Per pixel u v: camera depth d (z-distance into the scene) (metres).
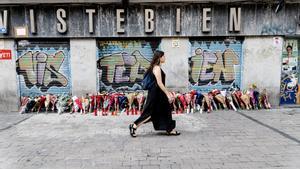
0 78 8.88
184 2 8.54
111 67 9.02
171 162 4.61
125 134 6.24
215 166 4.41
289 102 9.15
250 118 7.57
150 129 6.63
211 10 8.62
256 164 4.47
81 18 8.59
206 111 8.51
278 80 9.02
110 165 4.53
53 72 8.99
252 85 8.99
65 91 9.07
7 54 8.80
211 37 8.90
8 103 8.98
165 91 5.86
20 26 8.60
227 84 9.13
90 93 8.92
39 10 8.53
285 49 9.09
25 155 5.00
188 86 9.02
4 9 8.51
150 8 8.60
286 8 8.69
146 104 5.97
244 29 8.71
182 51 8.85
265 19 8.70
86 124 7.17
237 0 8.55
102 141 5.75
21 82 8.99
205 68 9.05
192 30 8.70
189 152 5.05
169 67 8.89
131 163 4.59
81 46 8.78
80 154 5.02
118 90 9.10
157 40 8.93
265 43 8.88
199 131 6.38
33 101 8.64
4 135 6.26
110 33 8.68
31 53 8.89
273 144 5.41
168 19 8.65
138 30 8.67
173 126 6.02
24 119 7.80
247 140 5.68
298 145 5.34
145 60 9.02
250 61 8.95
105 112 8.34
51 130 6.64
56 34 8.64
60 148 5.35
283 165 4.42
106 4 8.55
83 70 8.87
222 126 6.79
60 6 8.54
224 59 9.03
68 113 8.49
